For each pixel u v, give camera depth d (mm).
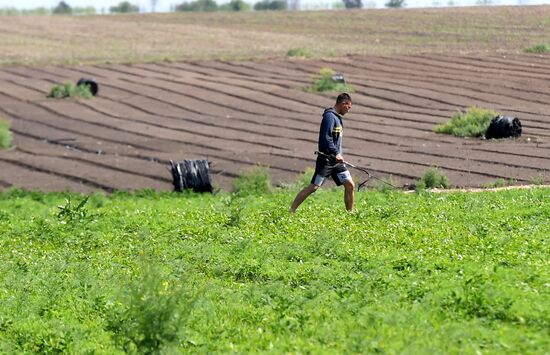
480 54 193375
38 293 37656
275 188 78625
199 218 56062
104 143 118875
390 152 99312
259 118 134750
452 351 24203
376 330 26812
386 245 42688
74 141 121688
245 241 44406
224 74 182375
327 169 54719
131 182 90250
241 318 30562
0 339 30797
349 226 48656
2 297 37062
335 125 54719
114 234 52719
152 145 115250
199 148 111125
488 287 30094
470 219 50062
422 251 40000
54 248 49781
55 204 75062
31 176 96750
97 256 45750
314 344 26438
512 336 25344
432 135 113500
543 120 119250
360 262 38938
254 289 34594
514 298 28938
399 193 67438
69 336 29828
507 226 46562
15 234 55688
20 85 177625
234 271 39500
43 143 121688
